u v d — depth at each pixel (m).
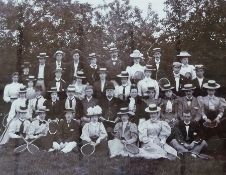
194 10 7.25
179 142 6.79
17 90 7.53
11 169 6.77
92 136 6.93
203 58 7.19
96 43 7.47
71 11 7.56
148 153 6.68
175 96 7.16
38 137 7.07
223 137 6.80
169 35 7.31
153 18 7.37
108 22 7.46
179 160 6.57
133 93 7.21
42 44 7.60
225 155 6.62
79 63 7.46
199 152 6.69
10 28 7.64
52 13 7.62
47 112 7.25
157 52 7.31
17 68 7.59
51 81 7.49
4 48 7.64
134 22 7.41
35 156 6.85
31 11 7.66
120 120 7.08
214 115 7.00
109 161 6.67
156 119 6.94
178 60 7.24
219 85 7.09
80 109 7.23
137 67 7.31
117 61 7.39
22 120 7.25
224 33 7.14
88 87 7.30
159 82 7.24
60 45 7.55
